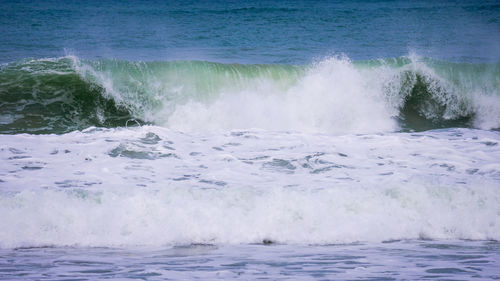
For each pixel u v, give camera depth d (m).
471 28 118.44
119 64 54.81
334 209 26.95
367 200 27.77
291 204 26.78
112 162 34.31
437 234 26.20
